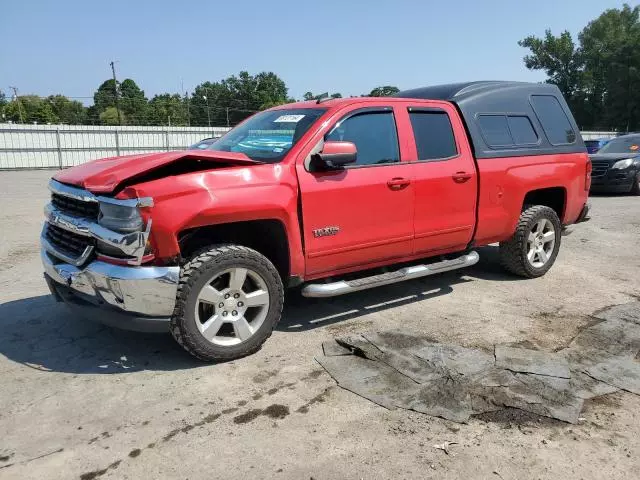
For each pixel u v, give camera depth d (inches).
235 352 157.6
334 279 193.5
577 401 135.8
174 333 149.3
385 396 137.8
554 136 243.9
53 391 141.0
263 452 115.6
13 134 1032.8
